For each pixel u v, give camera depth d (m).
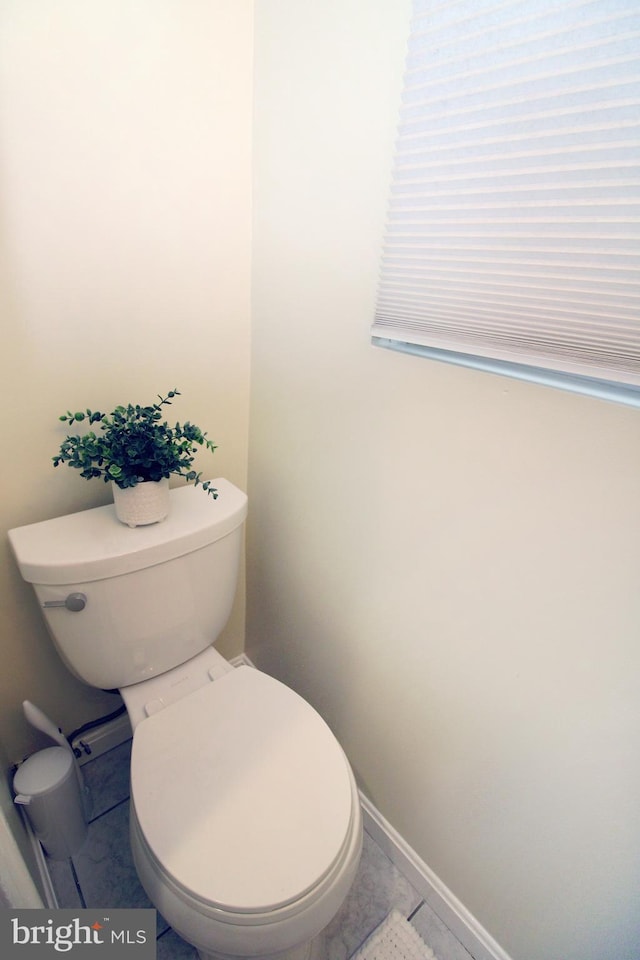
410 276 0.69
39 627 1.04
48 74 0.70
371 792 1.14
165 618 0.96
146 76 0.78
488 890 0.90
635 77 0.43
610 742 0.65
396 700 0.98
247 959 0.66
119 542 0.87
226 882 0.66
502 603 0.73
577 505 0.60
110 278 0.87
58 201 0.77
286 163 0.87
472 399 0.68
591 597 0.62
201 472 1.16
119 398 0.96
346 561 1.00
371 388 0.83
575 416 0.58
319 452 0.99
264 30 0.84
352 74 0.70
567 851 0.75
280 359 1.03
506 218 0.56
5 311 0.78
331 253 0.83
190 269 0.96
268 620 1.36
